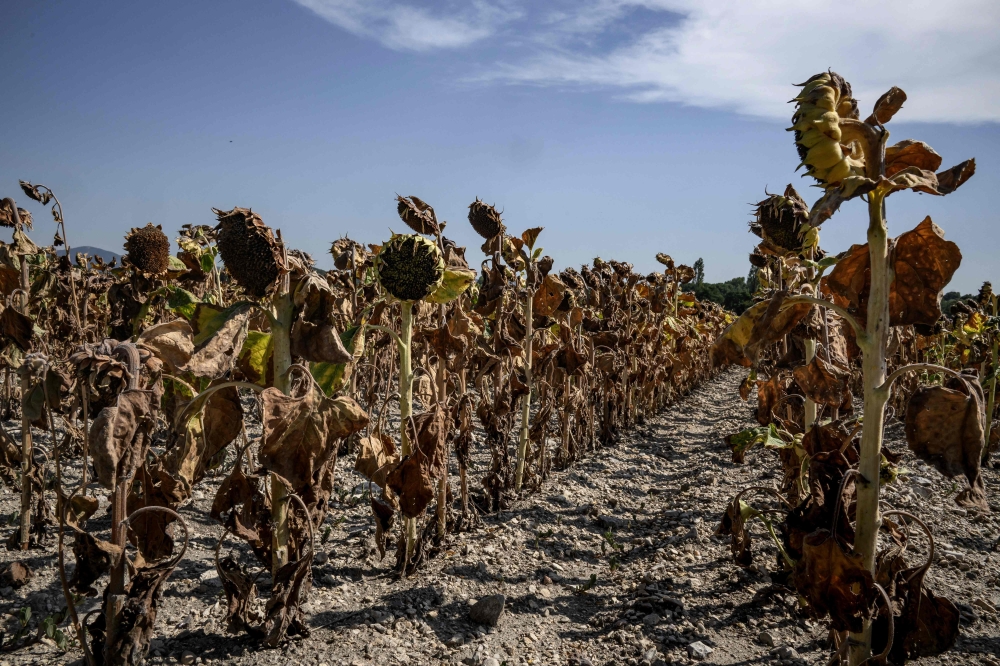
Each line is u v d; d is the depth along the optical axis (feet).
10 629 10.64
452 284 11.29
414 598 12.29
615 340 23.36
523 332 18.57
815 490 7.93
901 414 30.12
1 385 22.93
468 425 15.02
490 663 10.24
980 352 24.48
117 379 7.65
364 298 17.71
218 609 11.24
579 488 20.30
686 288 76.84
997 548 14.78
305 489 9.80
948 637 8.05
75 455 18.89
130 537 9.16
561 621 11.88
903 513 7.91
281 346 8.98
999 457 23.16
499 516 17.10
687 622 11.59
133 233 14.40
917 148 7.41
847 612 7.48
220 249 8.48
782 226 9.64
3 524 14.37
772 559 14.02
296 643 10.41
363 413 8.71
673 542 15.33
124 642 8.40
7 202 12.76
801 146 6.75
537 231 17.47
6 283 13.19
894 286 8.25
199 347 8.18
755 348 7.75
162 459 9.30
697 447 27.81
